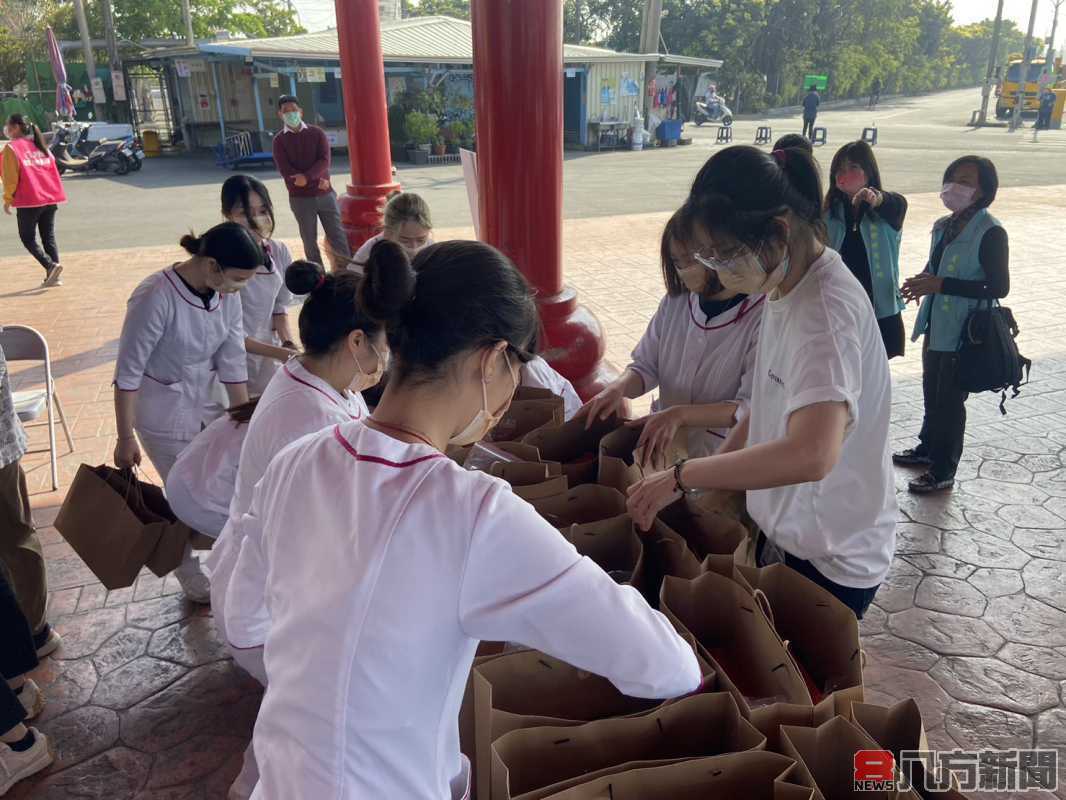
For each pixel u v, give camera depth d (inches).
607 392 103.3
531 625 38.8
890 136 1107.3
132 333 114.3
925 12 2534.5
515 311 40.8
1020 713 106.0
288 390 78.5
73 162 803.4
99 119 1146.0
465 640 39.2
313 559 40.3
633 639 39.8
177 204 580.1
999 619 124.7
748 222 59.3
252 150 828.0
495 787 52.2
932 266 155.0
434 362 40.6
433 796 39.8
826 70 1909.4
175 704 109.3
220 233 110.3
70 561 142.6
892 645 119.5
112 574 106.9
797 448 61.4
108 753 101.3
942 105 1972.2
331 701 37.4
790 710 55.6
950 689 110.5
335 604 38.0
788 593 68.4
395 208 133.6
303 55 808.9
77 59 1323.8
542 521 40.3
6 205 323.6
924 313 158.9
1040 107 1234.0
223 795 95.0
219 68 865.5
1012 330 152.0
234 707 108.5
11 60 1355.8
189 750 101.5
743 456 64.3
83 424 200.2
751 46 1699.1
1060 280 323.0
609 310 294.5
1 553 111.6
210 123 982.4
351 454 42.1
